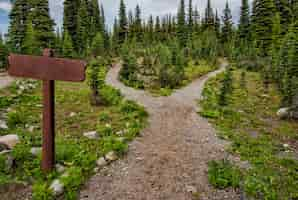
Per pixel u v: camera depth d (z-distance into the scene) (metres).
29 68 6.39
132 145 9.14
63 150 7.64
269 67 29.34
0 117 10.95
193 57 51.31
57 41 40.06
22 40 35.66
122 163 7.66
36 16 33.91
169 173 7.20
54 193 5.76
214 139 10.48
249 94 22.58
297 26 31.92
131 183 6.60
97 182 6.55
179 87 27.27
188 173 7.24
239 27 56.81
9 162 6.68
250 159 8.41
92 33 52.19
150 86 26.33
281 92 20.72
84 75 6.28
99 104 15.35
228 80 21.58
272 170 7.68
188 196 6.13
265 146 10.02
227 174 6.94
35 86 19.06
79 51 45.16
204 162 8.04
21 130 9.74
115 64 45.66
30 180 6.28
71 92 18.45
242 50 46.28
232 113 15.52
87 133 9.81
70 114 12.80
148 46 56.22
